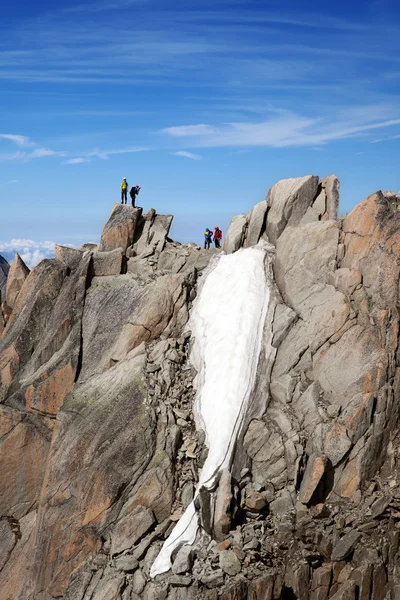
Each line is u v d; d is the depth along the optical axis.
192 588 29.42
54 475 35.81
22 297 44.44
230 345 37.44
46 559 34.16
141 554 31.64
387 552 30.55
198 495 31.81
